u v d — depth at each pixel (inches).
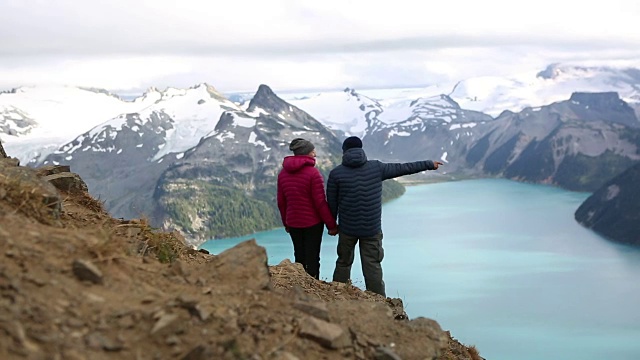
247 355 98.9
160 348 95.2
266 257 129.1
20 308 90.9
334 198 210.5
